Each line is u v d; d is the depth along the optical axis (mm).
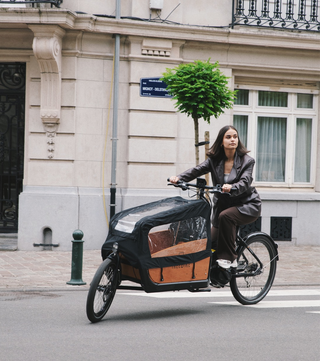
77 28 10172
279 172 12172
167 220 5219
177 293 6945
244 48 11312
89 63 10555
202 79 8039
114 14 10664
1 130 10953
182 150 11047
